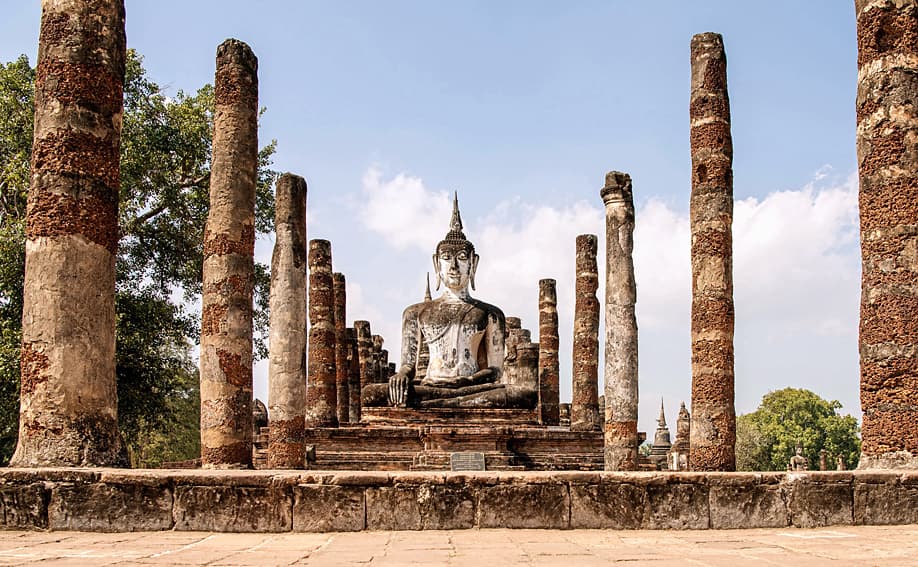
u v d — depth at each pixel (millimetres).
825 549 7836
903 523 10336
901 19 13078
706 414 16703
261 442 24297
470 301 28609
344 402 29812
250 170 16188
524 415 25641
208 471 9625
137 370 24453
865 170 13117
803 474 10156
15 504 9062
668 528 9750
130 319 24422
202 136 26422
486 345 27969
